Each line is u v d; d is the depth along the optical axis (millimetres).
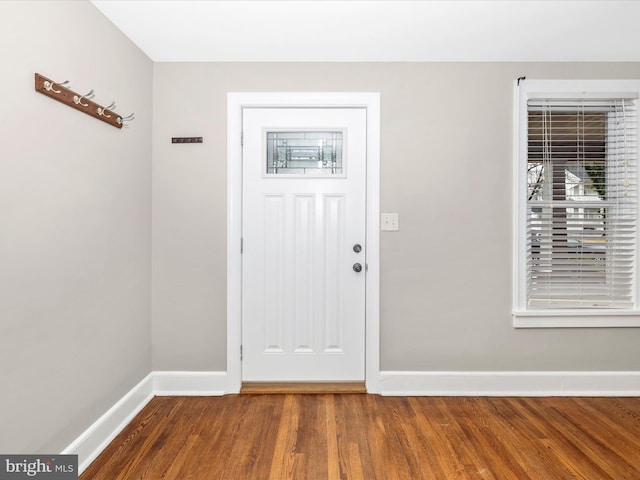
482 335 2551
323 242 2598
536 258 2551
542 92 2502
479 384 2537
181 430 2080
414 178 2529
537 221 2578
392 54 2424
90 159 1840
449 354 2551
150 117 2475
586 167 2564
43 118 1523
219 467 1757
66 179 1669
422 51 2383
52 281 1589
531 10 1936
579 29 2123
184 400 2449
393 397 2496
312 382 2615
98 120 1903
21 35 1405
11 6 1357
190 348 2539
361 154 2584
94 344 1892
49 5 1551
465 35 2188
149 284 2490
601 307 2555
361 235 2592
